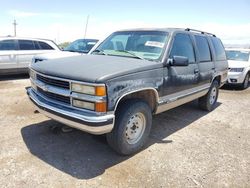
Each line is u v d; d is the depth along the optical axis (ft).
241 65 32.60
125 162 11.92
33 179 10.22
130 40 15.47
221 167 11.96
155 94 13.16
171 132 16.03
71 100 10.94
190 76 16.06
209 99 20.65
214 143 14.67
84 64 12.19
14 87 27.63
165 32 14.94
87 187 9.93
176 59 13.52
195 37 17.63
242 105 24.39
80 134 14.70
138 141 12.77
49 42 36.19
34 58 25.82
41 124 15.99
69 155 12.28
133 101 12.04
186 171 11.43
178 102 15.48
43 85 12.17
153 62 13.00
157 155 12.76
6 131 14.75
